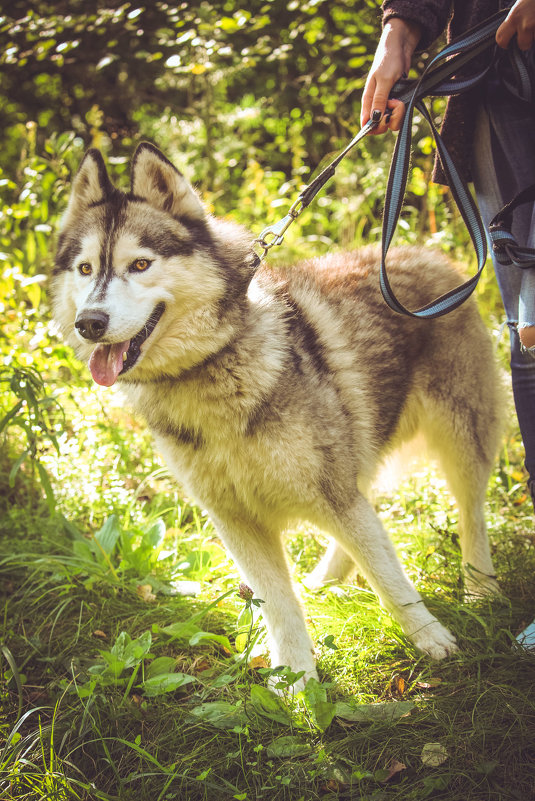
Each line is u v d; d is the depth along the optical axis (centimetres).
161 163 231
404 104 237
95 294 220
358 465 247
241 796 177
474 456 285
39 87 788
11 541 316
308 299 261
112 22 593
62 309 249
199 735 206
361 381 257
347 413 245
